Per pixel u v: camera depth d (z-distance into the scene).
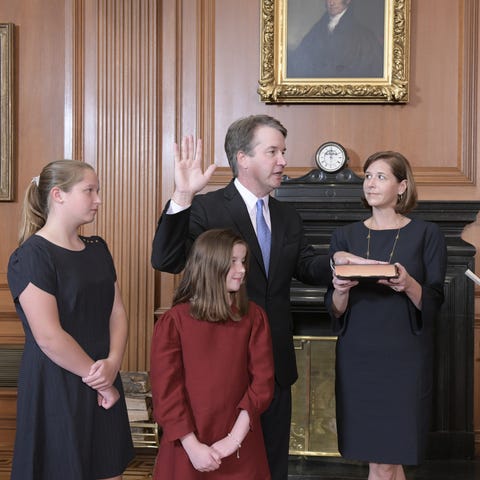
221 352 2.57
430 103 5.09
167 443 2.59
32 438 2.60
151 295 5.10
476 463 4.64
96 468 2.72
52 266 2.65
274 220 3.04
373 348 3.12
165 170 5.18
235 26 5.18
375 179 3.22
